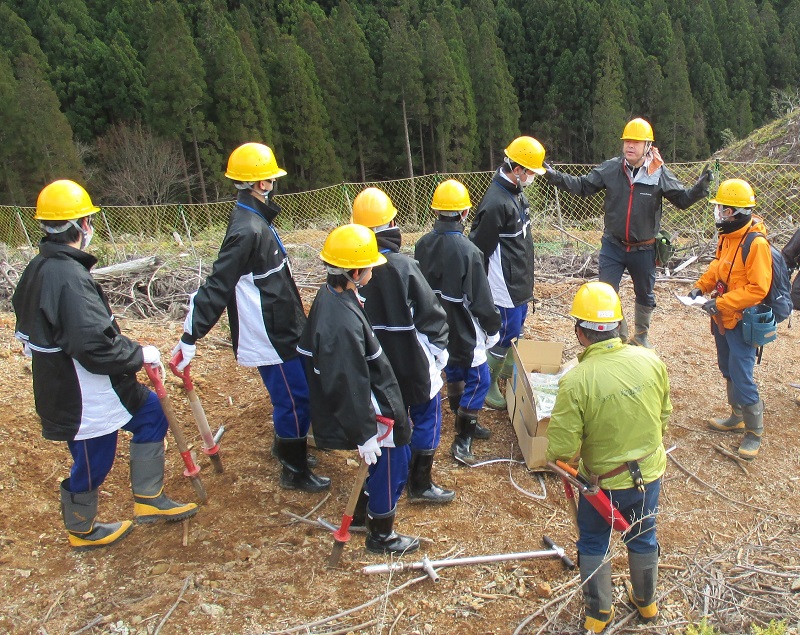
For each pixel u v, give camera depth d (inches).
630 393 116.7
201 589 137.4
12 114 1080.2
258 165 148.6
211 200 1262.3
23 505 159.9
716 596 137.1
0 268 329.1
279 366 156.6
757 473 178.1
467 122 1348.4
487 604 135.0
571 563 143.6
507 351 207.0
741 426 194.5
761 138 625.0
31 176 1108.5
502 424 200.1
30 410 193.9
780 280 173.3
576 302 122.0
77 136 1256.8
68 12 1362.0
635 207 219.6
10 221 695.7
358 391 123.6
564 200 534.6
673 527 159.6
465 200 167.6
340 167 1326.3
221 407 206.2
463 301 167.3
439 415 158.2
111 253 365.7
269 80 1310.3
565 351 245.1
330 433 133.3
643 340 241.1
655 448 120.6
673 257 347.3
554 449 120.3
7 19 1248.2
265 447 183.0
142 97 1266.0
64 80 1273.4
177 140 1206.9
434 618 131.7
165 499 152.5
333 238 125.9
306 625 128.6
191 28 1437.0
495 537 153.1
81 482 141.4
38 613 132.4
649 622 131.3
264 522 155.6
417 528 155.7
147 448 147.0
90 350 127.3
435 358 152.0
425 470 160.9
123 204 1196.5
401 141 1402.6
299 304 159.5
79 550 148.1
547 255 357.4
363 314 128.9
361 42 1443.2
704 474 178.5
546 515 160.7
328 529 153.3
